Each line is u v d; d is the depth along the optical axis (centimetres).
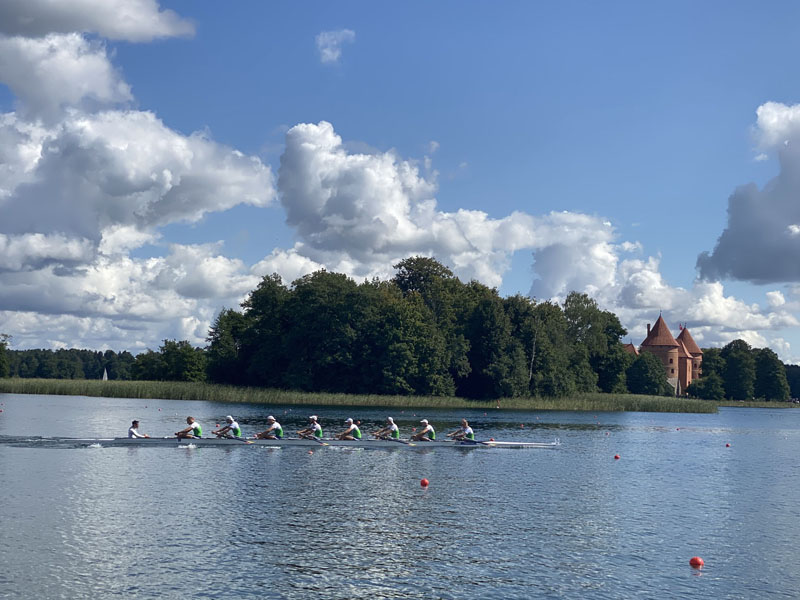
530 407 10969
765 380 19488
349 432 4566
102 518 2356
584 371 13388
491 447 4781
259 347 12319
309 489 2994
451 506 2741
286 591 1736
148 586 1734
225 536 2183
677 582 1905
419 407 10038
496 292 14175
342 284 11712
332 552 2061
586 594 1786
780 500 3153
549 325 12862
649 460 4503
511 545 2197
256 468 3506
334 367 11569
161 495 2753
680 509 2867
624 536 2364
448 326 12281
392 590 1770
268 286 12612
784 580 1944
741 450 5466
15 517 2336
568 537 2322
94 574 1808
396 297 12800
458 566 1972
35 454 3747
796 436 7250
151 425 5578
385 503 2753
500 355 11562
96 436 4634
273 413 7406
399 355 11125
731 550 2236
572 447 5091
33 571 1817
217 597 1680
